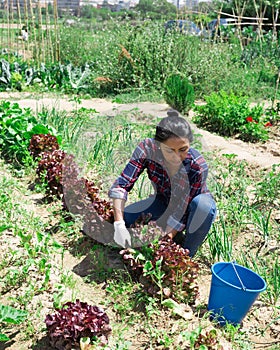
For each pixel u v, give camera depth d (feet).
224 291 6.82
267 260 8.76
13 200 10.58
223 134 17.62
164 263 7.23
